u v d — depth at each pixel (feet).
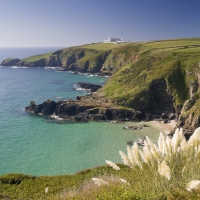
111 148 208.64
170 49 467.93
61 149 206.49
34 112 319.06
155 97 361.92
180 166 21.99
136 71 409.90
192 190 20.12
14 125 268.82
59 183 79.25
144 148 22.48
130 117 306.55
